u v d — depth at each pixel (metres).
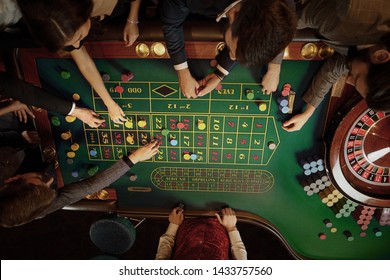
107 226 1.94
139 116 1.75
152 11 1.53
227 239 1.93
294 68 1.58
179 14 1.29
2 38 1.47
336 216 1.96
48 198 1.52
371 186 1.81
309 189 1.89
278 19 1.06
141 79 1.64
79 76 1.65
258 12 1.07
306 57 1.53
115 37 1.49
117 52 1.56
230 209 2.01
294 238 2.11
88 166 1.94
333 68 1.46
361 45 1.18
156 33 1.48
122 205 2.06
